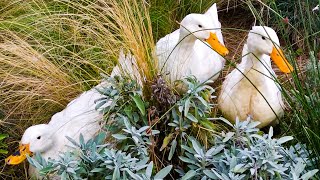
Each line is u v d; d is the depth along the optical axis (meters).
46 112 1.33
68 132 1.18
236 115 1.24
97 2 1.55
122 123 1.14
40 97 1.34
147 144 1.12
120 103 1.16
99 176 1.07
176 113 1.14
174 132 1.14
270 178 1.04
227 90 1.25
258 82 1.21
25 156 1.14
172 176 1.16
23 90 1.33
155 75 1.19
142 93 1.17
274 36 1.19
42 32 1.46
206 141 1.13
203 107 1.14
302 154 1.10
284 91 1.14
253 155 1.03
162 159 1.15
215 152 1.08
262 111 1.22
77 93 1.35
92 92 1.26
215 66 1.34
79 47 1.44
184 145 1.11
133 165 1.05
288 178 1.03
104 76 1.18
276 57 1.19
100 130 1.17
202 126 1.14
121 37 1.37
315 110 1.11
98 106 1.15
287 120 1.29
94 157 1.06
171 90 1.16
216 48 1.26
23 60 1.37
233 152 1.07
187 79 1.17
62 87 1.33
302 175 1.03
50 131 1.16
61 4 1.55
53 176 1.11
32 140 1.14
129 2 1.53
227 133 1.11
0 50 1.38
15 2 1.50
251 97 1.22
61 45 1.44
